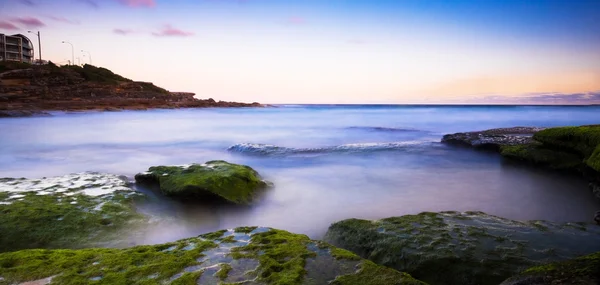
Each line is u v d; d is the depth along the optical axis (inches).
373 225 263.6
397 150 732.0
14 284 147.4
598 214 319.3
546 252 208.2
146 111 3412.9
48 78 4035.4
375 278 151.6
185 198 371.2
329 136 1160.2
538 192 438.9
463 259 202.2
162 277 154.1
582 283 106.6
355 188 464.4
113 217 305.3
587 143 473.7
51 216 296.5
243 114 2812.5
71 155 770.2
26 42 5324.8
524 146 605.0
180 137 1135.0
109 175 456.8
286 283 148.2
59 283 148.0
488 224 261.0
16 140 1030.4
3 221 283.0
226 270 161.0
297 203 401.1
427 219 272.5
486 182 491.5
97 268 162.7
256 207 380.8
